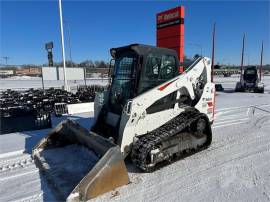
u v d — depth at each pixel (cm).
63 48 1627
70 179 406
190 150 523
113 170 384
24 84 2878
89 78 3903
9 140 684
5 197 385
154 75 490
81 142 502
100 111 539
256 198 360
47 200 373
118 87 516
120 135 446
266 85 2889
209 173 443
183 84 522
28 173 464
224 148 566
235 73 6831
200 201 358
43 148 546
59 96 1280
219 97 1631
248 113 994
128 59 502
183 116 531
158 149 450
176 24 1034
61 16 1577
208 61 600
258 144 588
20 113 840
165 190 389
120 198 368
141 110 452
